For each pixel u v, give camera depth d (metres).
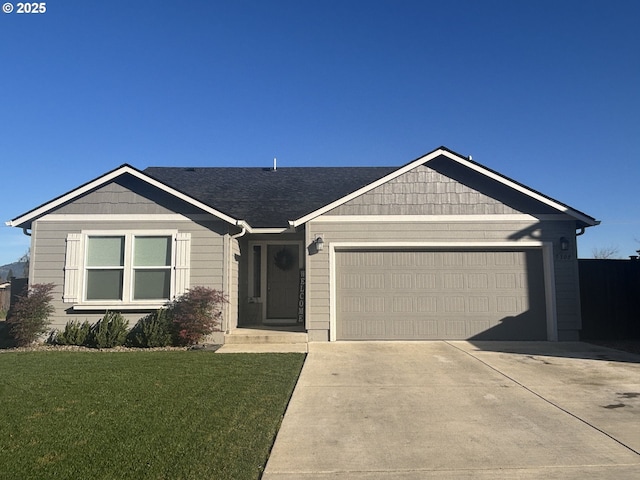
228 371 7.99
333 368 8.38
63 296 11.38
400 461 4.43
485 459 4.46
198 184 15.54
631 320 12.25
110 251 11.62
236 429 5.16
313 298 11.53
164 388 6.85
